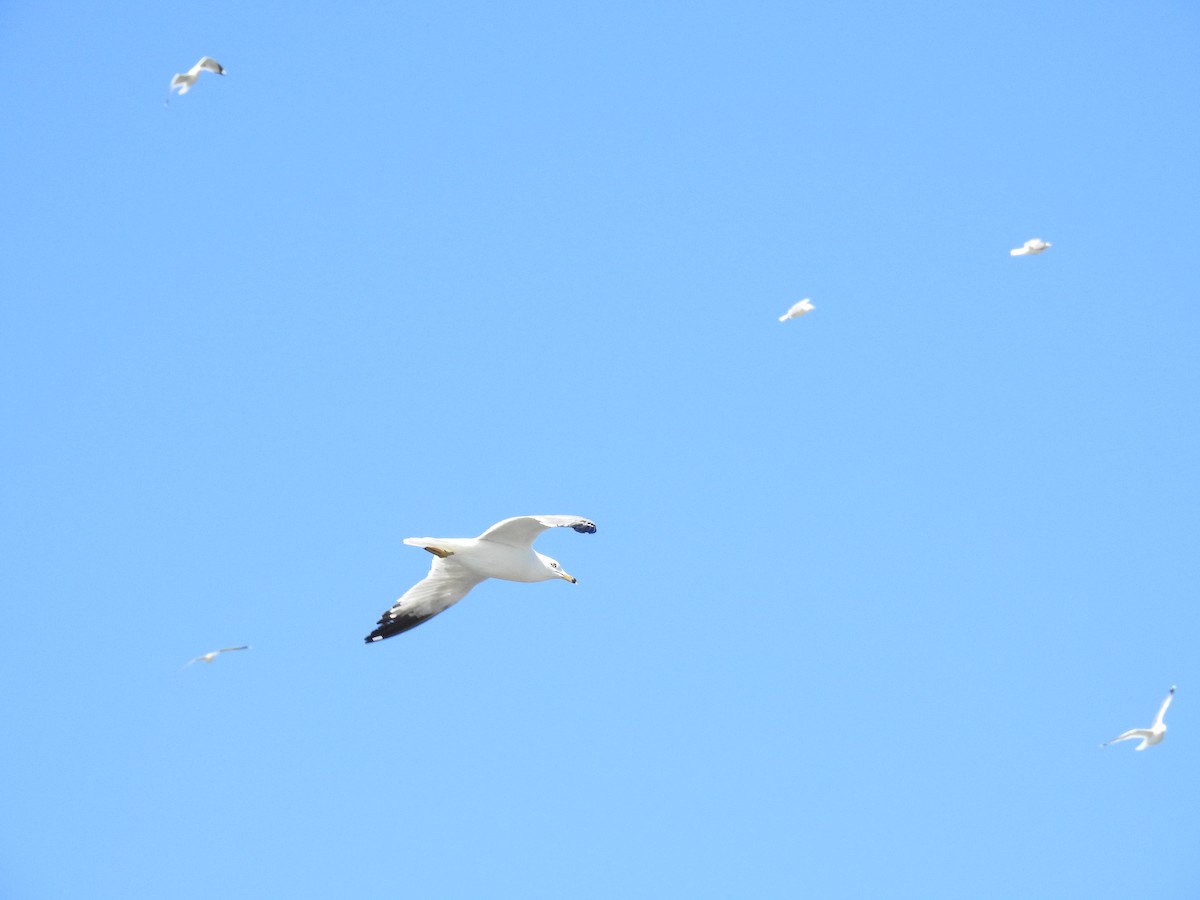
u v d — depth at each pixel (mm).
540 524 18438
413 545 18891
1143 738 17031
